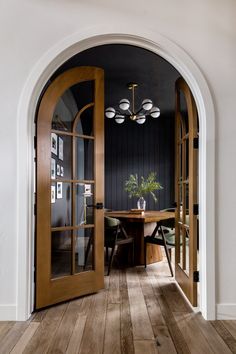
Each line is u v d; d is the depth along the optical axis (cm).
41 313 275
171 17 275
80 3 272
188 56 273
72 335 233
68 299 301
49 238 288
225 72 274
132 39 275
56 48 269
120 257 468
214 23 276
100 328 245
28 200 268
